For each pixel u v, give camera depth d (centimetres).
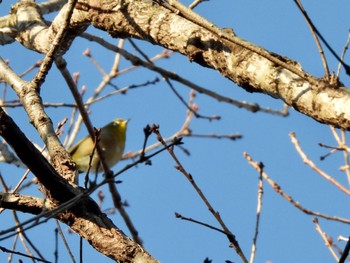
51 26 1027
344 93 671
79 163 1525
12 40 1146
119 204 1205
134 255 741
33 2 1139
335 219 1045
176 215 791
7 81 885
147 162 679
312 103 685
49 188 746
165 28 833
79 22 944
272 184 1080
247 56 751
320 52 684
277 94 720
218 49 779
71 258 778
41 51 1071
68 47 1051
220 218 785
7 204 764
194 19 724
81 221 757
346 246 699
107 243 747
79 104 1147
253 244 898
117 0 887
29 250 958
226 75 778
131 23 865
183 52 816
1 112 703
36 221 641
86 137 1545
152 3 871
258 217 924
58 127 958
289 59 730
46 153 1305
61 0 1182
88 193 648
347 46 686
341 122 665
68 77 1123
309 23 681
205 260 794
